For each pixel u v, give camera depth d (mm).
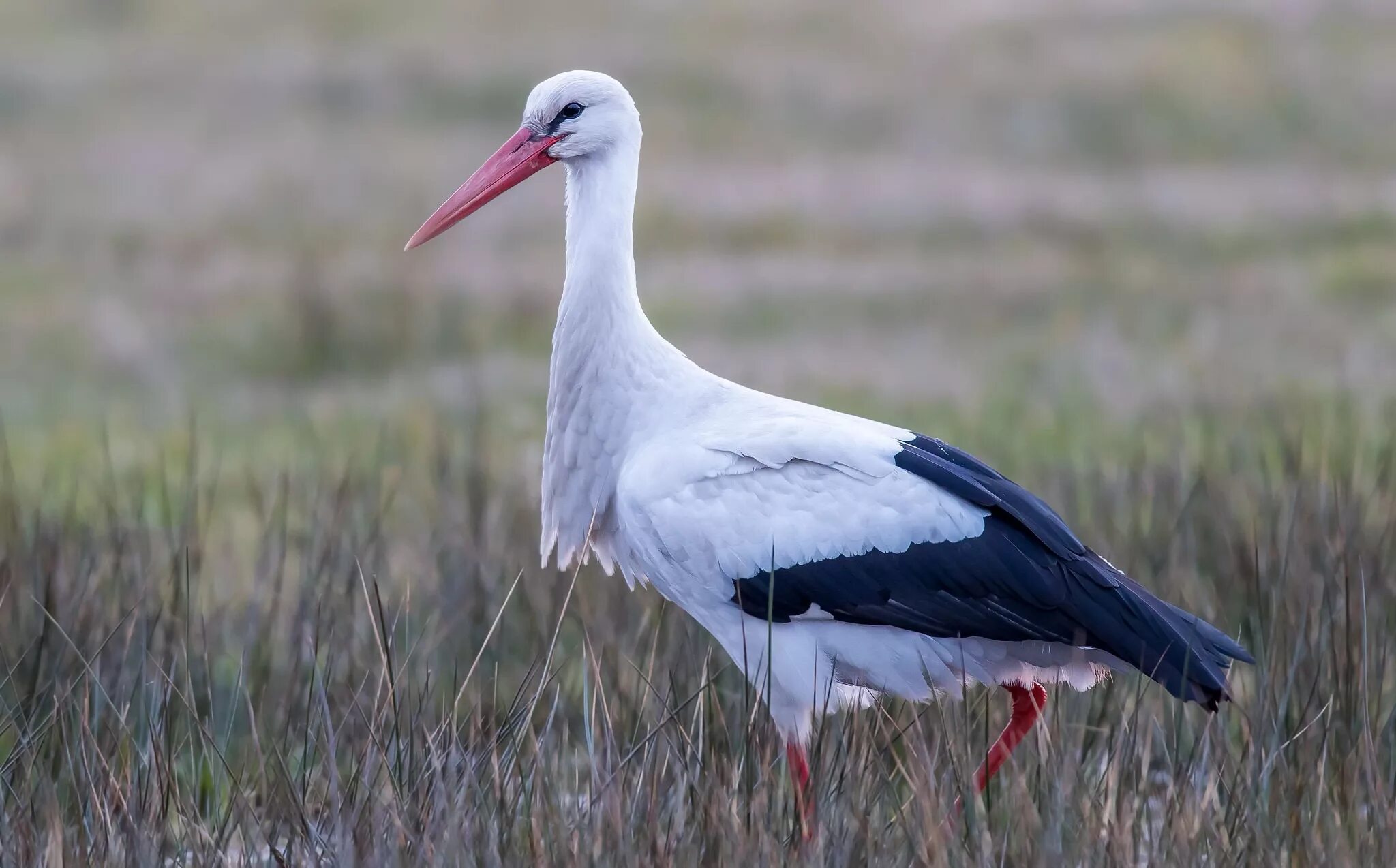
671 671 7820
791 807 7234
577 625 9914
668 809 7117
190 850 7156
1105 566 7453
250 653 9086
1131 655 7191
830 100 33969
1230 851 6645
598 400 7988
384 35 40688
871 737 7527
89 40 40812
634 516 7664
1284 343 18625
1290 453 11414
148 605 9383
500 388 18047
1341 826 6730
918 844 6688
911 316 20969
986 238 25109
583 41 38938
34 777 7449
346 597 9516
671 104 33938
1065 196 27016
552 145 8234
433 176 29547
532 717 8086
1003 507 7387
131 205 27328
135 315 21250
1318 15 38438
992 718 8297
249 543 12172
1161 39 37375
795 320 20906
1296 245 23812
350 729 8047
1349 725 7785
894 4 42719
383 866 6539
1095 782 7590
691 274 23266
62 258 24219
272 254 24375
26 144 31406
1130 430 15172
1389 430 13586
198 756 8273
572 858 6508
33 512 10781
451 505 12062
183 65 37531
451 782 6918
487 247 25078
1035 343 19328
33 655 8594
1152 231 24938
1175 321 19953
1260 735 7496
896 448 7586
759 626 7602
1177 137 31109
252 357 19859
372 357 19922
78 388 18719
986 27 39562
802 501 7480
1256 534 9719
